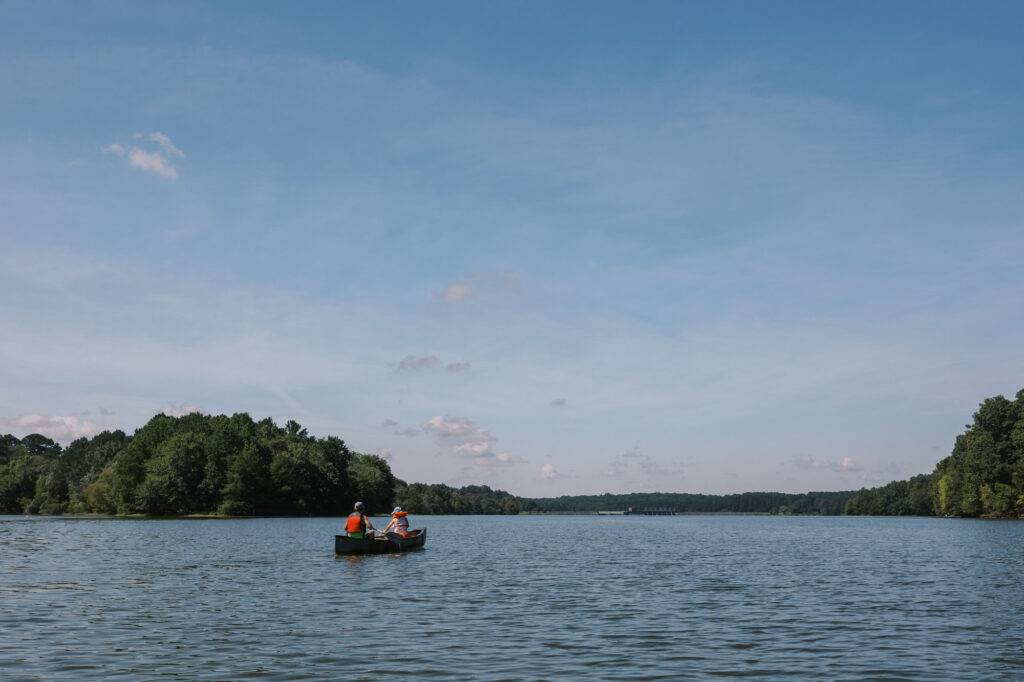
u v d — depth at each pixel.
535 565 46.22
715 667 18.39
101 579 35.59
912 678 17.45
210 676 17.14
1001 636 22.48
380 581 35.94
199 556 49.09
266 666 18.12
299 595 30.66
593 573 41.41
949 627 24.06
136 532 83.69
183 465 146.62
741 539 85.25
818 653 20.06
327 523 115.06
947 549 61.47
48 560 45.62
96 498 164.50
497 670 17.91
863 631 23.33
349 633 22.39
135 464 152.50
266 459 155.00
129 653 19.44
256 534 78.81
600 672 17.81
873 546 67.75
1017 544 66.88
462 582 35.94
